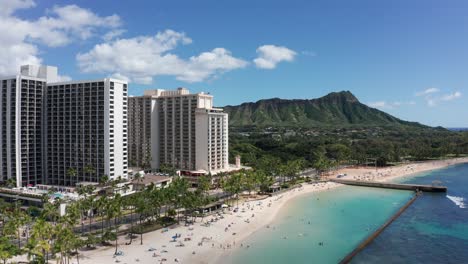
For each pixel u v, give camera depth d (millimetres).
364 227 166875
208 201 186500
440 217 185250
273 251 134125
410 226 168875
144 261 121188
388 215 189750
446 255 131000
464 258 128250
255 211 193625
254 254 130875
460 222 175500
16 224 125375
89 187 190250
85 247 133375
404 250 136125
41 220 108250
